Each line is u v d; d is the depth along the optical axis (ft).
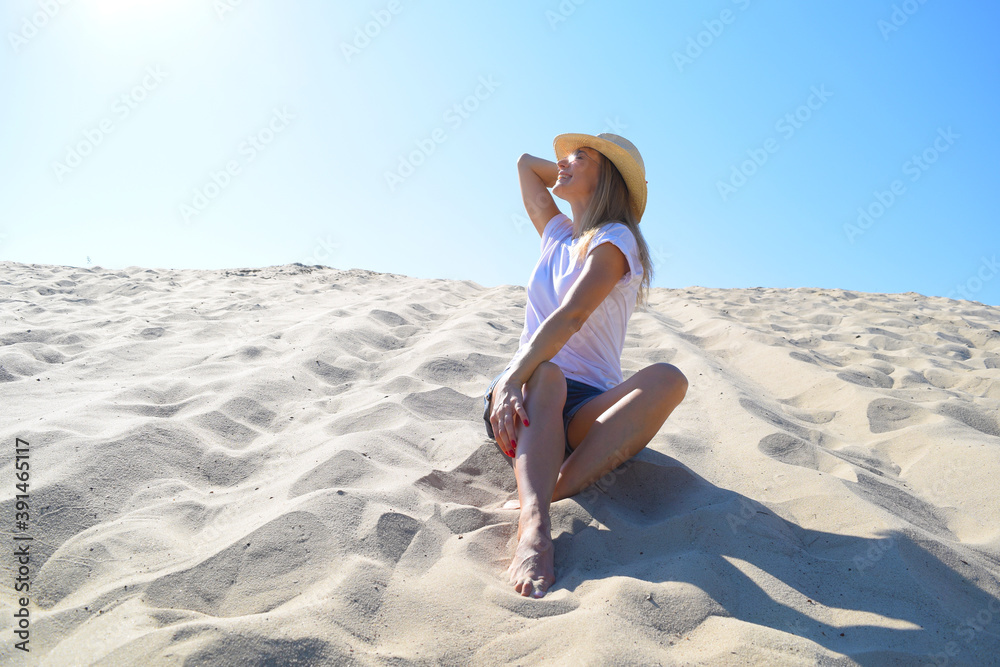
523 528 4.73
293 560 4.41
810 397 9.50
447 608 3.98
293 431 7.25
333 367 9.66
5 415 7.05
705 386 9.30
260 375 8.67
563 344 5.52
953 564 4.78
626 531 5.09
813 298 20.61
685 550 4.81
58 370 9.02
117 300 15.93
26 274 19.57
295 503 4.99
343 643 3.56
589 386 5.97
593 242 5.79
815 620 4.03
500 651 3.62
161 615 3.88
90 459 5.77
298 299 16.48
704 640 3.74
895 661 3.66
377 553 4.55
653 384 5.50
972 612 4.26
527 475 4.99
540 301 6.48
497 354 10.39
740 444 7.16
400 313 13.69
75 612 3.94
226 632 3.50
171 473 5.98
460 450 6.61
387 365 9.88
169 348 10.53
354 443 6.40
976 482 6.31
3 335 10.62
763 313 17.11
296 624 3.64
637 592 4.05
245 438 7.04
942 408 8.35
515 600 4.09
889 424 8.15
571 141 6.47
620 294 6.00
